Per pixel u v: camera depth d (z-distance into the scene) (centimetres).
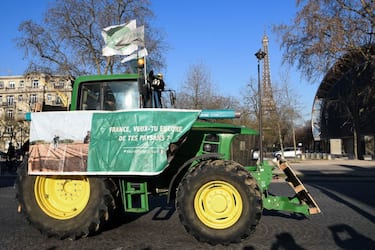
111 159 621
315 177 1984
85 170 627
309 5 2705
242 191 598
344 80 4916
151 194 690
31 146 649
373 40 2656
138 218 815
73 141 637
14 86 9244
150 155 612
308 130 7469
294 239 630
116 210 738
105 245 608
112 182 646
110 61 3148
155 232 689
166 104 794
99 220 633
